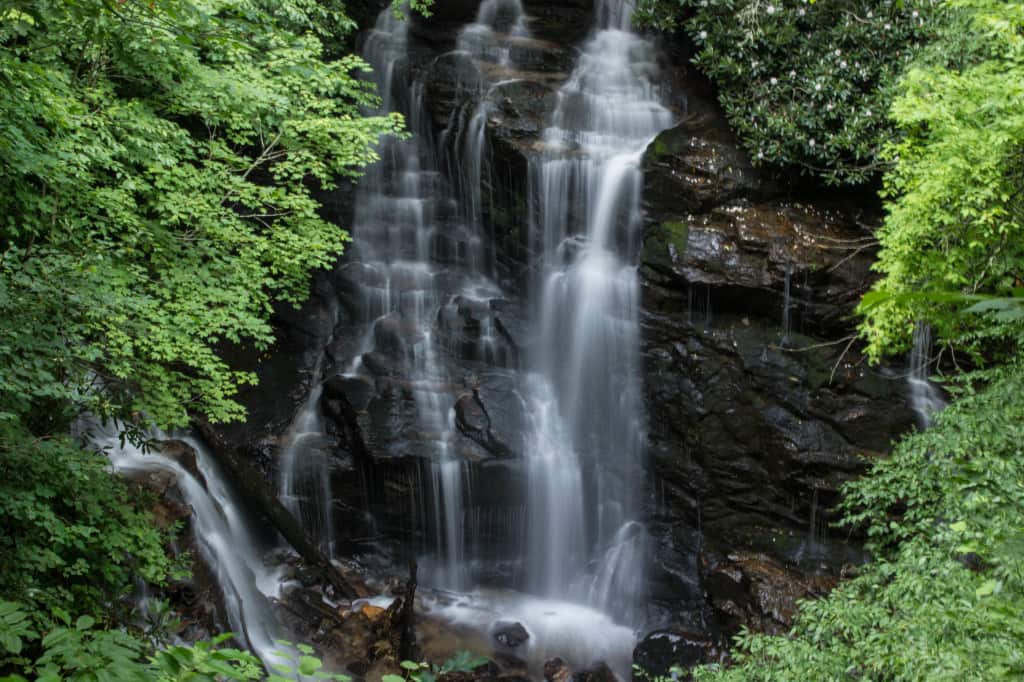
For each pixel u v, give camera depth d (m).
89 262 7.48
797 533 11.73
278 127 11.65
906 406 11.54
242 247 10.37
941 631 6.36
